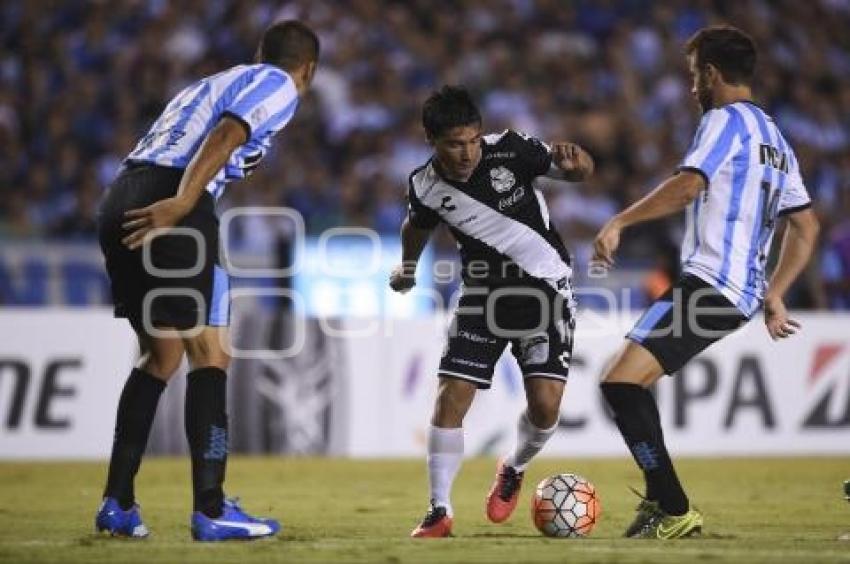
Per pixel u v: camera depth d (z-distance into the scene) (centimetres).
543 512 2233
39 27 6425
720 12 6731
